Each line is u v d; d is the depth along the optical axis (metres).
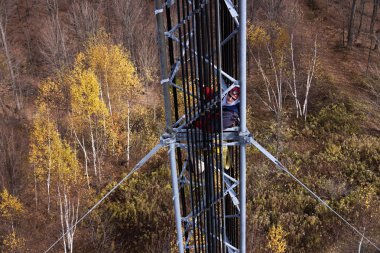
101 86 27.83
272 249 18.30
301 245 18.92
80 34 34.88
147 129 28.41
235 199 6.72
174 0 5.44
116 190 23.77
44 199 23.30
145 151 26.64
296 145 25.70
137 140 27.59
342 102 28.78
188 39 5.57
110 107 27.48
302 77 32.25
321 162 23.75
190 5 5.44
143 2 39.81
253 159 24.34
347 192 21.31
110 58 26.88
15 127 27.88
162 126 28.20
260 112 29.75
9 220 21.70
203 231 6.98
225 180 7.03
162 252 19.30
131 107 29.78
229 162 7.07
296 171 23.16
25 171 24.42
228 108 6.12
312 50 35.81
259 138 26.36
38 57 36.69
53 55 31.67
